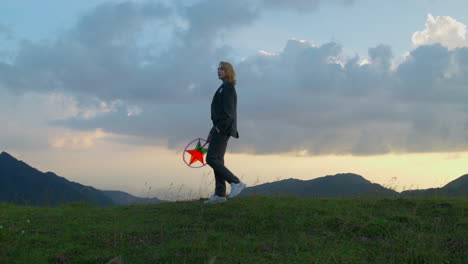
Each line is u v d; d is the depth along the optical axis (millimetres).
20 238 4348
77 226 4945
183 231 4574
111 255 3797
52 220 5316
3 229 4648
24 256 3736
